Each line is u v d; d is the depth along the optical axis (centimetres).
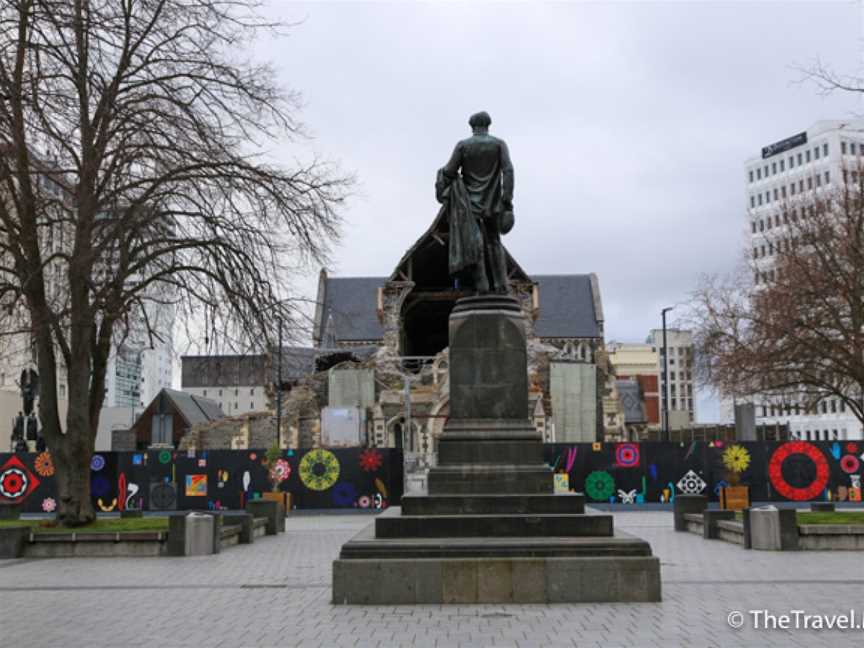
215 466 3669
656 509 3616
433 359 7044
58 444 2270
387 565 1305
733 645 1015
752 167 11181
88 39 2088
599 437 6650
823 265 2712
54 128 2033
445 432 1484
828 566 1742
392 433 6369
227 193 2162
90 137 2080
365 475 3684
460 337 1514
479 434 1470
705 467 3675
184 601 1392
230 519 2427
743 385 3300
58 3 1717
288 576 1702
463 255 1549
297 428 6569
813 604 1284
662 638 1049
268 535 2644
